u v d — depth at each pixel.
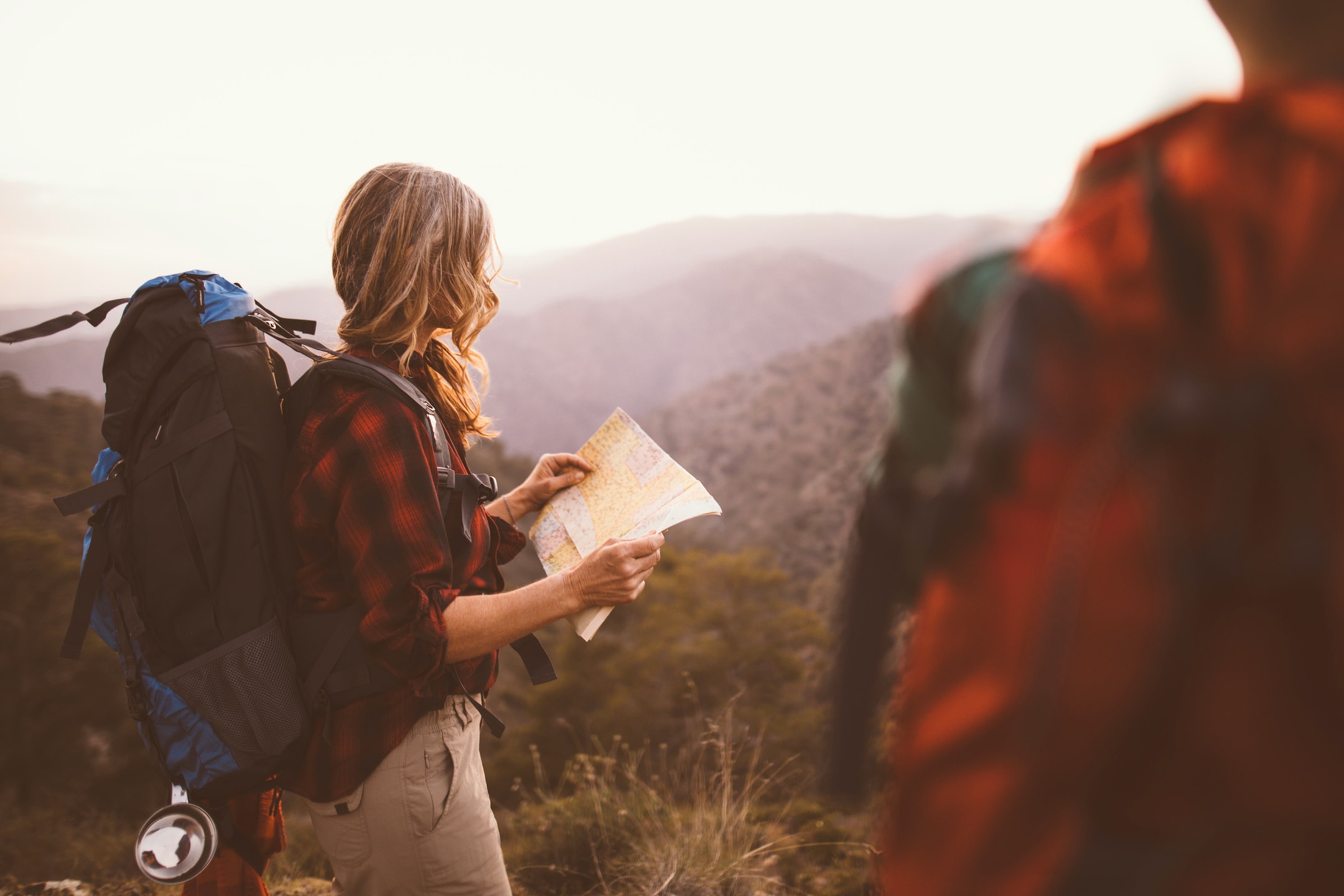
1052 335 0.32
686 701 28.84
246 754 1.29
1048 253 0.35
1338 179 0.29
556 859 2.92
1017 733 0.31
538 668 1.51
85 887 2.90
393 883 1.35
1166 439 0.29
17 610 24.81
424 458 1.31
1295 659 0.28
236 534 1.30
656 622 38.72
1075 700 0.30
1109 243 0.33
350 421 1.31
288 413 1.39
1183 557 0.28
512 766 26.48
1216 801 0.29
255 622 1.29
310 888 2.98
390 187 1.40
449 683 1.37
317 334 1.51
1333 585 0.27
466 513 1.39
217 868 1.52
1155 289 0.31
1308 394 0.28
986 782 0.32
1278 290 0.29
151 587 1.29
